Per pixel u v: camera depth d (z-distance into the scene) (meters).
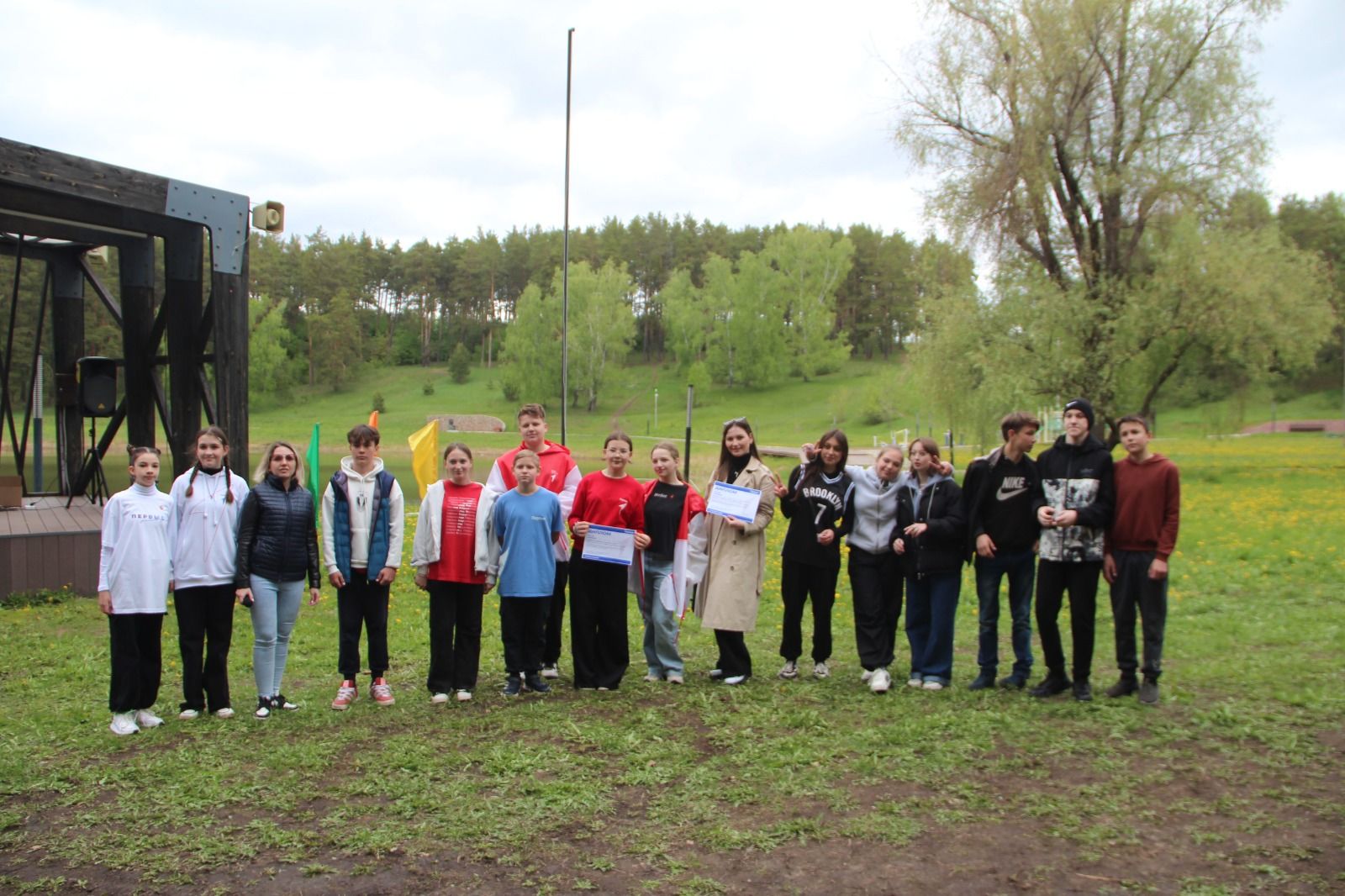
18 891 3.77
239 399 11.66
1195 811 4.36
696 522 6.99
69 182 10.33
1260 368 26.23
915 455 6.68
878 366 96.44
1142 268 26.78
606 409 83.12
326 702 6.45
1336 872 3.76
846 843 4.11
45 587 10.88
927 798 4.57
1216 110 24.62
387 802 4.62
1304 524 15.41
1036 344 25.70
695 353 94.19
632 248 109.69
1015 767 4.96
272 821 4.39
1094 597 6.11
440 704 6.30
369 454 6.37
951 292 27.28
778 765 5.02
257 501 6.05
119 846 4.16
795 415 74.00
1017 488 6.43
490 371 103.31
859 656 6.70
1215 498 20.98
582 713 6.06
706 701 6.27
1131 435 6.01
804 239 93.38
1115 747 5.23
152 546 5.83
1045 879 3.76
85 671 7.36
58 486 16.98
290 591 6.17
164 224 11.95
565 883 3.78
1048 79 24.41
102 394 14.88
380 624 6.41
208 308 12.26
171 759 5.22
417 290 112.94
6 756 5.31
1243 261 24.44
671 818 4.38
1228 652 7.39
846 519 6.86
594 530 6.59
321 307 101.12
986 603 6.56
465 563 6.38
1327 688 6.22
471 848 4.09
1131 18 24.75
